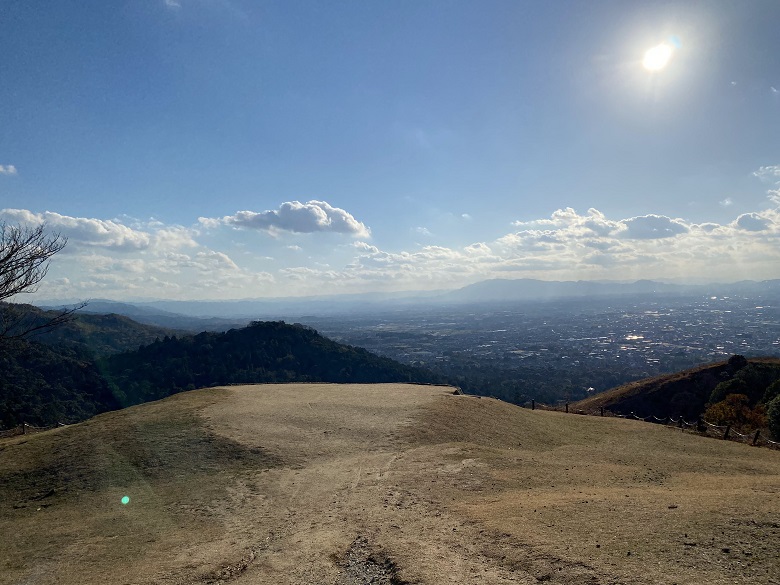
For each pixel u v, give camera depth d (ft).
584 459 67.72
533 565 30.22
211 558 37.78
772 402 98.53
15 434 98.94
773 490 43.42
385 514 43.93
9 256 43.70
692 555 29.22
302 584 32.50
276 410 84.58
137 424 75.77
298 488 53.67
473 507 43.62
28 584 35.53
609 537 33.01
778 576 26.04
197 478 58.29
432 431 74.18
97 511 51.01
